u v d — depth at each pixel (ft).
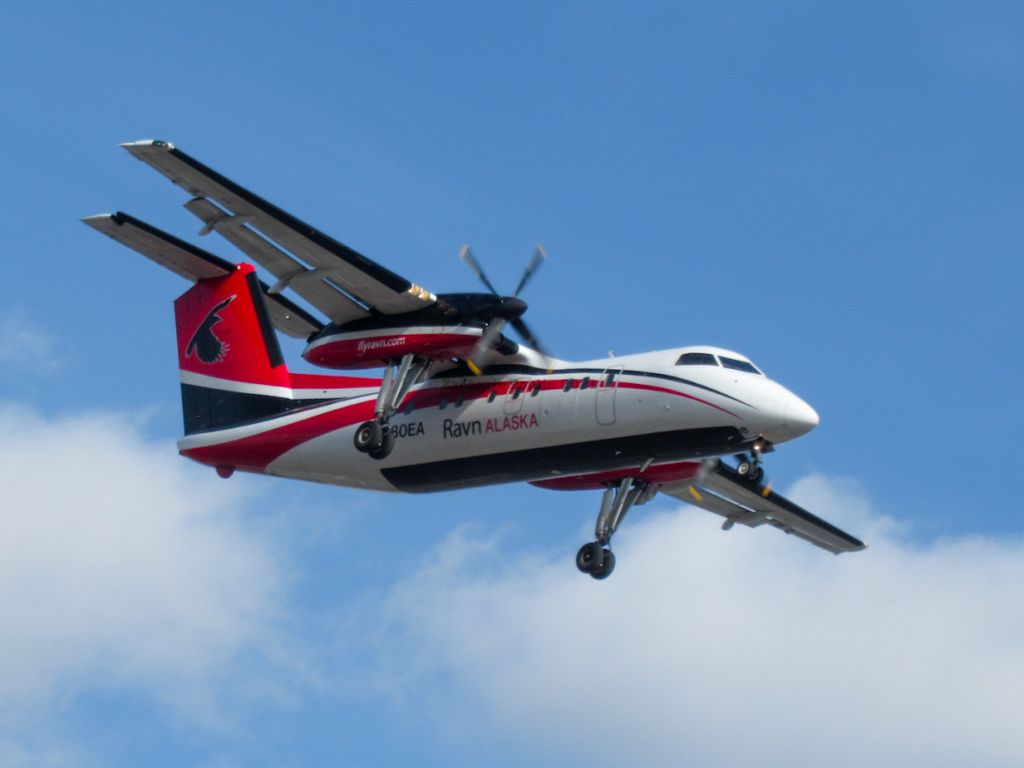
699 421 253.85
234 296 299.17
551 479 299.38
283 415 290.97
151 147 231.71
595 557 291.38
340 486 294.66
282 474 294.87
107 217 269.64
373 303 269.85
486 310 265.75
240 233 254.47
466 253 269.44
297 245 255.09
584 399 261.85
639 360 263.29
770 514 328.08
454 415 272.92
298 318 297.94
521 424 266.36
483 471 274.36
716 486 315.58
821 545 341.41
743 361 260.62
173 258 291.79
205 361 300.81
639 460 264.72
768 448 260.42
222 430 295.69
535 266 272.10
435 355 271.08
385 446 271.49
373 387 286.87
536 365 273.33
